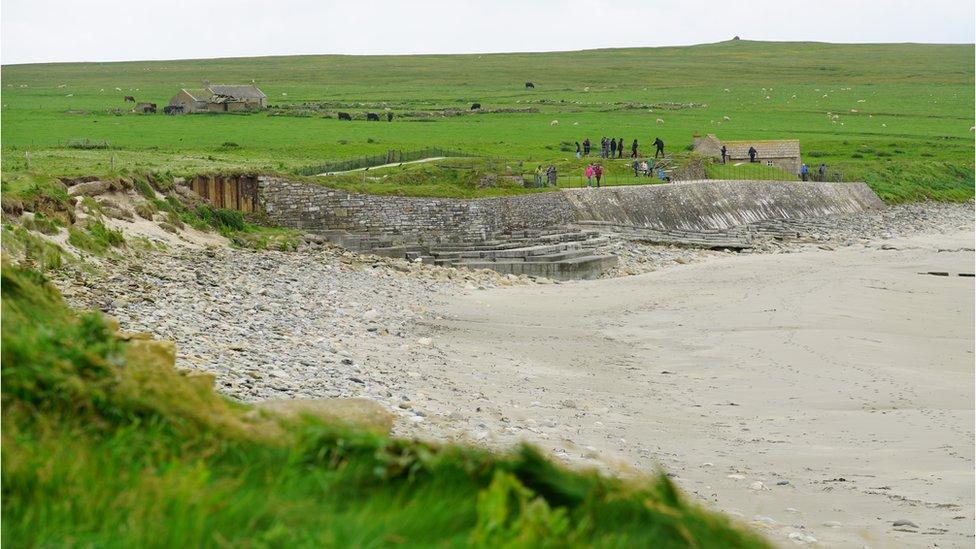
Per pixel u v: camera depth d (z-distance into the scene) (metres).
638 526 11.48
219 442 13.02
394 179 104.94
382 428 19.73
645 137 185.25
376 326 52.38
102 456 12.00
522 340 53.06
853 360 50.88
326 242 83.50
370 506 11.62
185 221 76.06
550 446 30.11
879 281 80.94
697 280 81.38
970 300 73.06
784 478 30.27
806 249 108.69
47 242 54.28
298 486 12.02
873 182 160.25
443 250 87.94
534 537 10.80
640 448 32.53
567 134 181.25
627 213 110.75
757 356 51.28
